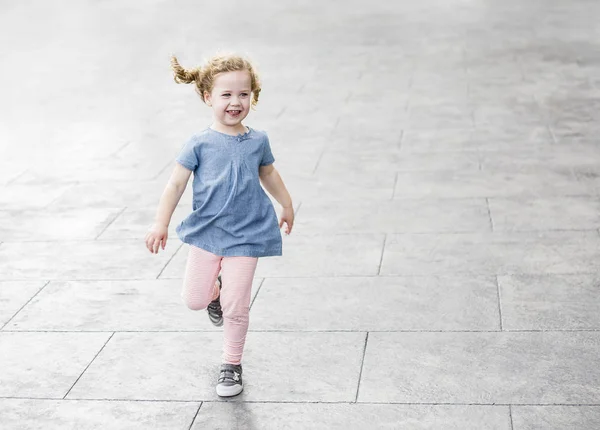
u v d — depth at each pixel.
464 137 9.70
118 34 17.88
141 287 6.34
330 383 4.96
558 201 7.61
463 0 20.36
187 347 5.46
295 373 5.09
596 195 7.71
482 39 15.45
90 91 12.89
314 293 6.07
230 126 4.83
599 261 6.36
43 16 20.88
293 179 8.56
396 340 5.39
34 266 6.80
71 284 6.44
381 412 4.66
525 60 13.51
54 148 10.03
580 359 5.05
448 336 5.40
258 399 4.86
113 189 8.54
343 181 8.44
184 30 18.02
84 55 15.75
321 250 6.81
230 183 4.75
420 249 6.74
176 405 4.85
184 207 7.87
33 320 5.91
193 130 10.55
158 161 9.39
